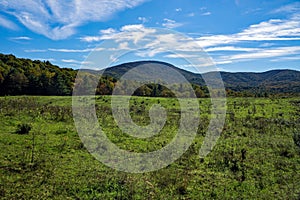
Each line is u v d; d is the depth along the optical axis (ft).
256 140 60.64
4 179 32.63
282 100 146.72
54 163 39.40
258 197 31.94
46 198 29.12
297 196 32.09
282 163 44.01
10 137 50.37
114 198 29.81
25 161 38.88
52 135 55.06
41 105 94.32
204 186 34.65
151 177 36.70
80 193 30.63
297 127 76.59
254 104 128.67
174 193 32.24
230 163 43.68
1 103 86.33
